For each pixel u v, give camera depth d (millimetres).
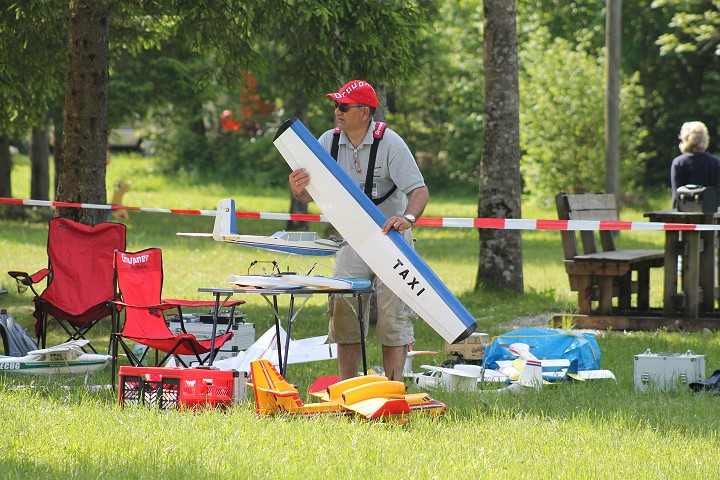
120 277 23766
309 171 21188
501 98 45188
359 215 20859
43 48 39656
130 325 23219
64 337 33438
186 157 171375
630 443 18297
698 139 40000
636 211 110125
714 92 138125
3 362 22719
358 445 17359
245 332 27547
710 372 27406
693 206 36844
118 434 17625
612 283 37844
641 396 23391
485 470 16109
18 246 67062
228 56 38750
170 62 85562
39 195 95562
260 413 19594
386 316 21797
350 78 39062
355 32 37469
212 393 20219
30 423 18203
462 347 28047
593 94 110562
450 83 155250
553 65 113688
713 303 38000
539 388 23344
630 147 114375
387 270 20766
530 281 54062
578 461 16891
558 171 111688
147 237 79500
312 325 37062
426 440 18094
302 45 38906
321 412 19766
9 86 41500
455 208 130375
